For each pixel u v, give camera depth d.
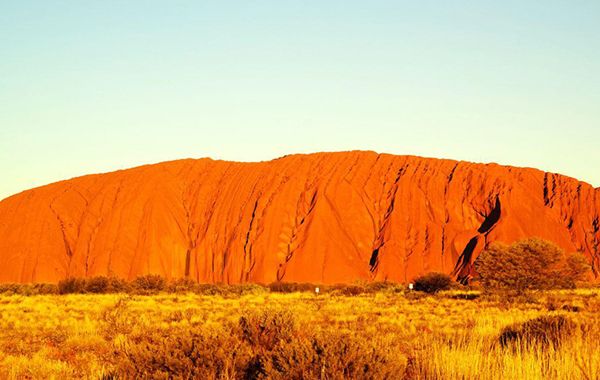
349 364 8.41
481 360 9.48
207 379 9.03
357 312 30.48
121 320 22.86
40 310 30.31
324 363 8.18
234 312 29.50
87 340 17.75
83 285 51.62
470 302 37.44
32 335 20.30
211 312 29.50
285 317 11.48
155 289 54.31
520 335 13.67
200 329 10.27
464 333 15.78
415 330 21.88
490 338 13.68
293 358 8.54
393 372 8.51
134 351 9.73
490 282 41.84
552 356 9.62
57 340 18.98
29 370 12.95
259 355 9.50
